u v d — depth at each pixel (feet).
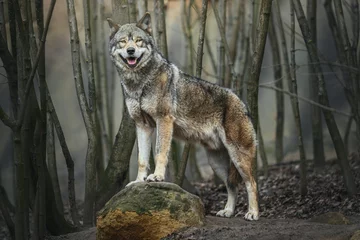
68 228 32.60
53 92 72.84
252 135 30.55
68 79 73.05
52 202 31.63
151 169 35.63
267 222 28.96
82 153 71.82
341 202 36.09
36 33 55.42
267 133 72.84
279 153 54.34
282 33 44.96
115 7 34.50
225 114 30.19
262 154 48.14
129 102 28.53
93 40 52.42
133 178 61.41
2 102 66.54
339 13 38.32
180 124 29.30
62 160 69.62
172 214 25.86
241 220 29.45
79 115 73.82
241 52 52.11
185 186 42.42
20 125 27.20
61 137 33.17
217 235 25.48
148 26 28.40
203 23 32.76
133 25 28.09
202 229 25.94
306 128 70.23
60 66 72.59
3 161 63.72
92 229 31.53
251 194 30.17
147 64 27.66
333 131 37.37
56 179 34.83
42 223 30.50
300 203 37.91
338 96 67.05
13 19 29.76
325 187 40.78
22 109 26.94
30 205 31.65
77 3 61.05
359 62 40.65
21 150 27.68
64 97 73.31
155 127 29.19
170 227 25.77
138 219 25.77
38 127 29.43
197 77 30.45
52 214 31.71
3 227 41.34
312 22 43.21
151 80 27.89
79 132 73.51
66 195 54.39
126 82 28.17
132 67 27.30
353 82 38.55
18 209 28.17
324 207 35.86
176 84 28.91
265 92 73.31
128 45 27.25
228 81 48.73
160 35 37.88
